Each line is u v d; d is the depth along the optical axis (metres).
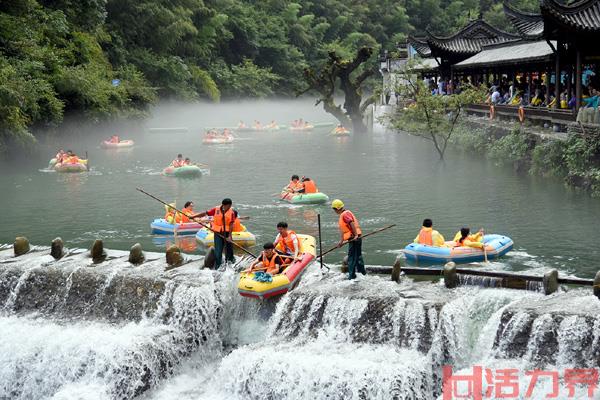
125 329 16.03
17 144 40.25
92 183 33.59
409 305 14.59
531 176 31.06
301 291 15.72
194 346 15.92
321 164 39.41
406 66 47.78
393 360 13.91
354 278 16.48
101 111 51.88
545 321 13.23
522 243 20.45
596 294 14.30
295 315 15.39
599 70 34.31
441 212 24.88
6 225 24.72
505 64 41.59
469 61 49.88
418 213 24.94
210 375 15.40
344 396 13.40
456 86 54.69
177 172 35.62
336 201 16.39
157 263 18.34
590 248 19.72
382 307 14.77
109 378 14.75
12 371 15.56
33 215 26.25
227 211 17.70
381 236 21.95
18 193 30.89
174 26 75.31
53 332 16.14
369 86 117.00
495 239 19.53
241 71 93.56
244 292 15.80
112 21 69.56
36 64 43.03
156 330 15.90
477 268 18.09
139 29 73.81
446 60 56.81
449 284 15.73
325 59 110.88
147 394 14.79
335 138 55.81
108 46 66.44
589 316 13.04
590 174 26.33
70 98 49.28
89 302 17.20
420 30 135.25
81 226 24.47
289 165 39.41
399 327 14.49
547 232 21.50
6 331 16.41
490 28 56.28
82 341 15.43
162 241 22.33
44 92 44.31
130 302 16.80
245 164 40.25
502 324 13.70
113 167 39.56
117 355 14.88
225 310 16.44
